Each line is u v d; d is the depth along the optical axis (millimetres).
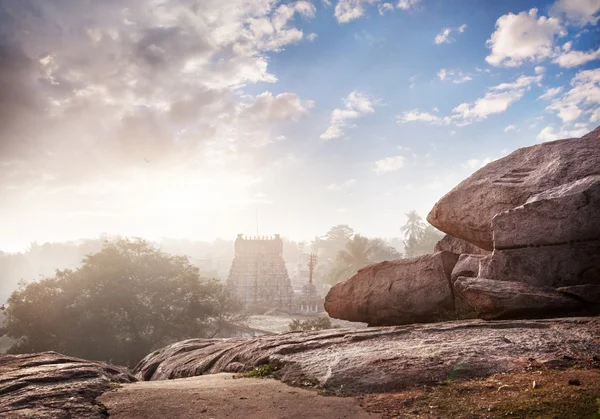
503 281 8992
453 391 5062
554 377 5090
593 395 4418
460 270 10383
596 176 8875
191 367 10266
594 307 7895
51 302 37062
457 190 11711
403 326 8461
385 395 5262
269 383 6363
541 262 8836
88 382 6172
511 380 5168
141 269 40281
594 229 8328
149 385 6809
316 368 6477
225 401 5480
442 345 6648
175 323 40875
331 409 4984
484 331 7332
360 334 7871
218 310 47000
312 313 65812
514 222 9258
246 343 9531
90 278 37969
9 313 37781
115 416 5035
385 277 11938
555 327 7043
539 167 10719
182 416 5000
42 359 7559
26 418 4680
